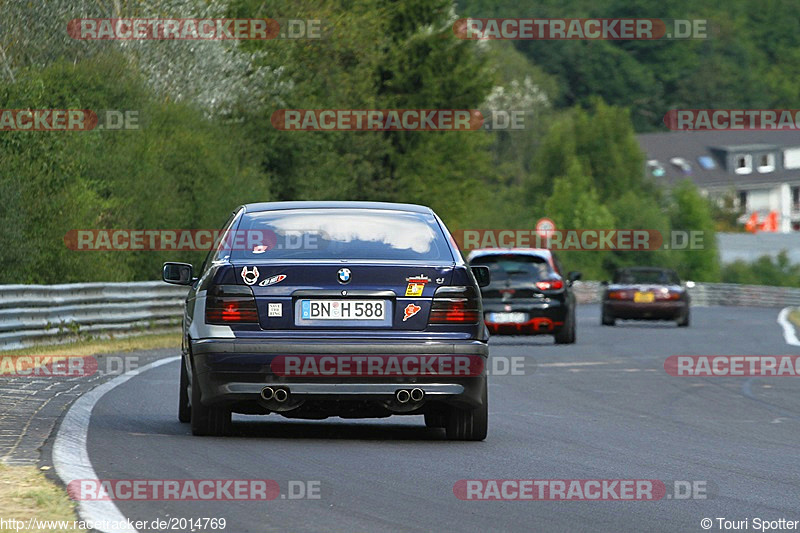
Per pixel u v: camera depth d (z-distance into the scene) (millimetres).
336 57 127625
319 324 26938
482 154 147500
